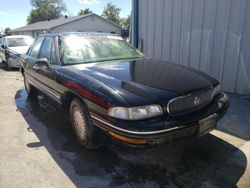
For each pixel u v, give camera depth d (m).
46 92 4.22
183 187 2.51
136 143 2.42
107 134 2.62
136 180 2.65
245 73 5.38
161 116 2.53
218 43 5.76
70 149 3.32
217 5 5.59
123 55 4.07
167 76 3.04
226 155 3.05
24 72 5.64
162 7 6.96
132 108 2.44
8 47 10.81
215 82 3.17
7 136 3.78
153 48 7.56
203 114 2.76
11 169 2.90
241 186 2.50
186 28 6.41
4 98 5.95
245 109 4.57
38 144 3.49
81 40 4.02
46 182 2.66
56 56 3.79
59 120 4.38
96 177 2.72
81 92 2.96
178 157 3.04
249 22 5.10
